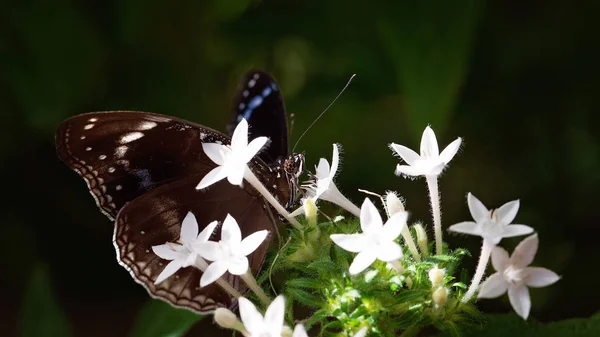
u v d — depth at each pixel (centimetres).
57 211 49
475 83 48
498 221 36
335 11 48
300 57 50
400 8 45
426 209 49
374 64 49
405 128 50
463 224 36
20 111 47
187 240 38
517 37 47
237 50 49
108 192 39
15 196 49
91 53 47
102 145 38
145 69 48
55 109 46
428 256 38
